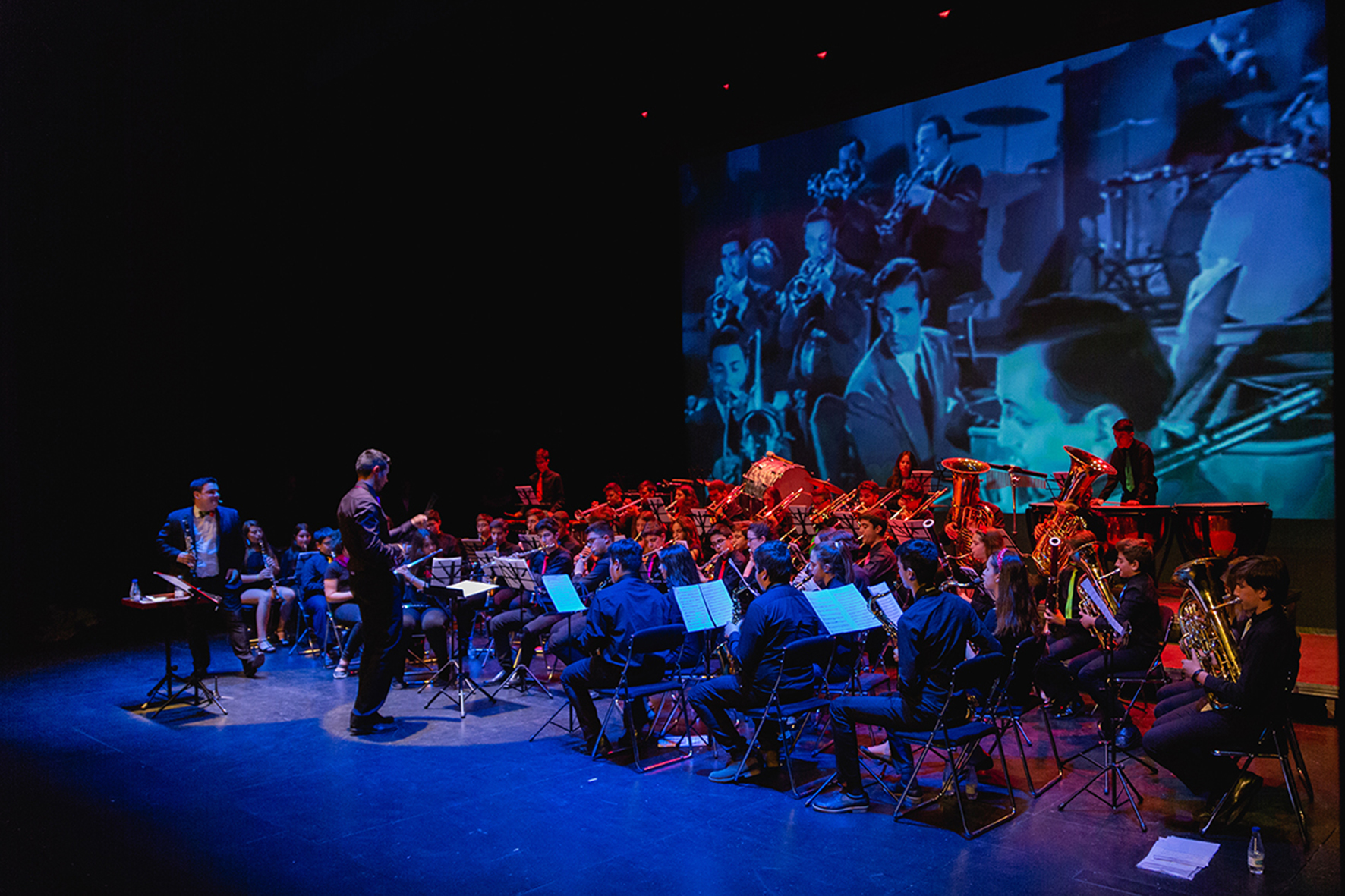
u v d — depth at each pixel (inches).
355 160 489.7
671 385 538.9
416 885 151.0
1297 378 353.4
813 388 487.8
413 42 390.3
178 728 246.2
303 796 192.4
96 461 445.1
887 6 363.6
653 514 359.6
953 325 439.5
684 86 426.6
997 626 191.6
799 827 170.1
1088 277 400.5
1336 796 177.6
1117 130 389.7
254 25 425.7
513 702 265.3
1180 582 168.9
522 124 467.2
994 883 145.9
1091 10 362.9
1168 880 145.6
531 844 165.5
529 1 357.4
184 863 160.7
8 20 414.6
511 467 538.6
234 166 465.1
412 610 296.8
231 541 291.4
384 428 507.8
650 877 151.6
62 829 177.0
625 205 540.4
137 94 444.8
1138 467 316.5
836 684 202.1
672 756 212.1
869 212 463.2
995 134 421.7
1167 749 164.2
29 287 430.6
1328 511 347.9
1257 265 360.5
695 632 217.8
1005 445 426.6
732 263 513.0
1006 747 213.5
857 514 282.8
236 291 470.3
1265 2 344.5
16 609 423.5
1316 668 247.3
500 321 531.5
